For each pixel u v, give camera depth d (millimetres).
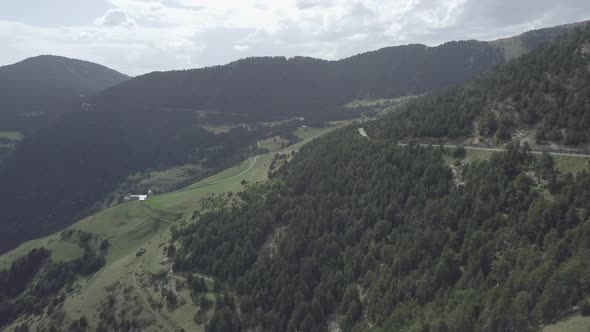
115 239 187750
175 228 162000
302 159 167125
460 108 144000
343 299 97188
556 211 83375
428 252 93125
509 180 99875
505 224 89312
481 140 123812
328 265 108625
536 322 63312
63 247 194375
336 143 163750
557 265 73125
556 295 64750
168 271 138000
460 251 88250
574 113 111250
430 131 139750
